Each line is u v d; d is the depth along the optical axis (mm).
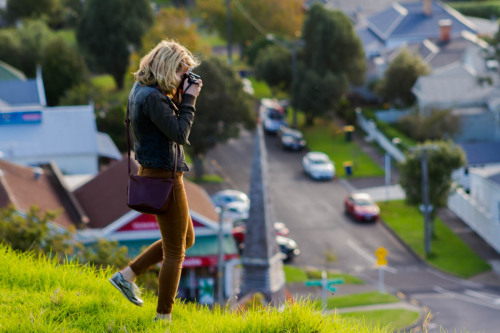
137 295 9672
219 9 166000
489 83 116812
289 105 134000
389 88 125250
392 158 108062
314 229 83500
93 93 110375
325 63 122500
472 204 82625
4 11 188250
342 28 121312
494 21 180000
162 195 8445
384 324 10336
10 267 11609
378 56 153000
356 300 61719
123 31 139750
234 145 115750
